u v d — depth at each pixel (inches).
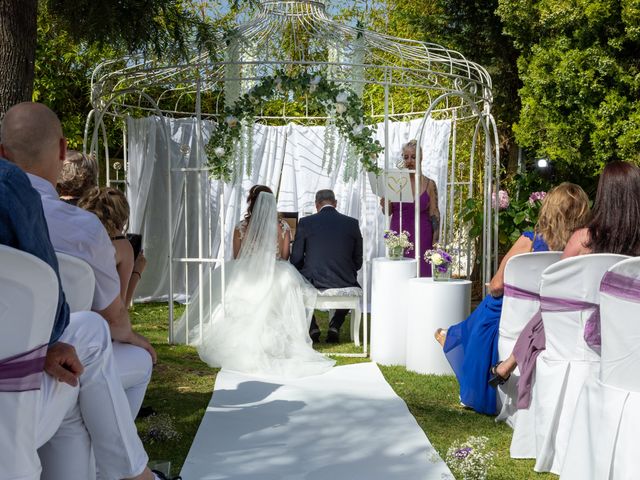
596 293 128.5
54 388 89.7
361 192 345.1
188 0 383.6
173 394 193.0
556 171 396.8
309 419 170.7
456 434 161.6
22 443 81.5
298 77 227.8
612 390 111.7
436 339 205.5
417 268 230.2
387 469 138.9
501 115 441.1
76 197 154.6
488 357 174.4
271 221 234.5
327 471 138.1
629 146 352.5
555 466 135.9
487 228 279.3
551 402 136.3
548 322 136.1
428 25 445.4
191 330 258.8
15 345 79.3
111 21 194.4
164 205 339.3
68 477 98.0
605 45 361.7
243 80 236.7
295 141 354.6
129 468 98.8
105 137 302.7
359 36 242.8
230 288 230.4
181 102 391.2
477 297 371.2
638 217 125.8
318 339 266.1
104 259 117.9
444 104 367.2
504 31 393.7
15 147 104.9
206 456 146.3
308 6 248.8
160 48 214.5
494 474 136.5
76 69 382.6
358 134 232.1
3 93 168.7
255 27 247.9
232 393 192.9
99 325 99.3
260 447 151.7
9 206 79.5
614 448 110.8
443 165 329.7
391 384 203.5
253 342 219.5
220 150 235.0
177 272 348.2
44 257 83.1
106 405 97.5
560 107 375.6
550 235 157.8
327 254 250.1
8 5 168.7
